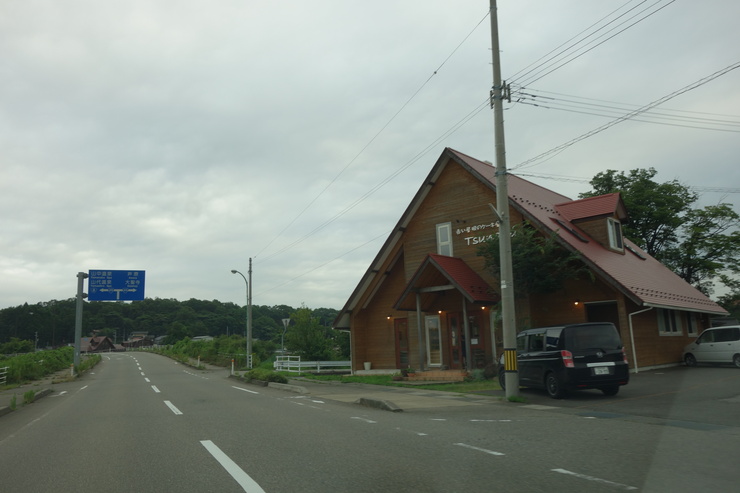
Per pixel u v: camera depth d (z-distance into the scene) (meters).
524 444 7.67
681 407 11.17
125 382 29.80
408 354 26.34
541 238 20.67
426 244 25.84
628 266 22.84
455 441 8.04
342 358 41.66
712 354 21.67
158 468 6.93
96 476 6.68
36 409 16.91
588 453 6.98
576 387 13.12
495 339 21.19
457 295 24.28
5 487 6.30
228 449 7.98
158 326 144.88
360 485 5.71
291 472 6.39
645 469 6.09
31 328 110.31
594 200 24.62
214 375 36.53
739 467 6.12
